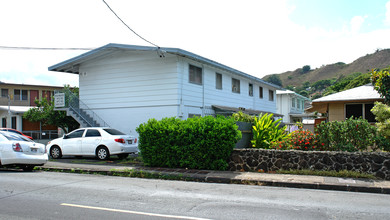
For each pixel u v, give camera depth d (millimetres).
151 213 6023
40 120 24016
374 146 11391
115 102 19016
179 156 12102
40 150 11992
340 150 11156
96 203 6812
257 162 11391
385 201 7344
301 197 7699
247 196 7750
